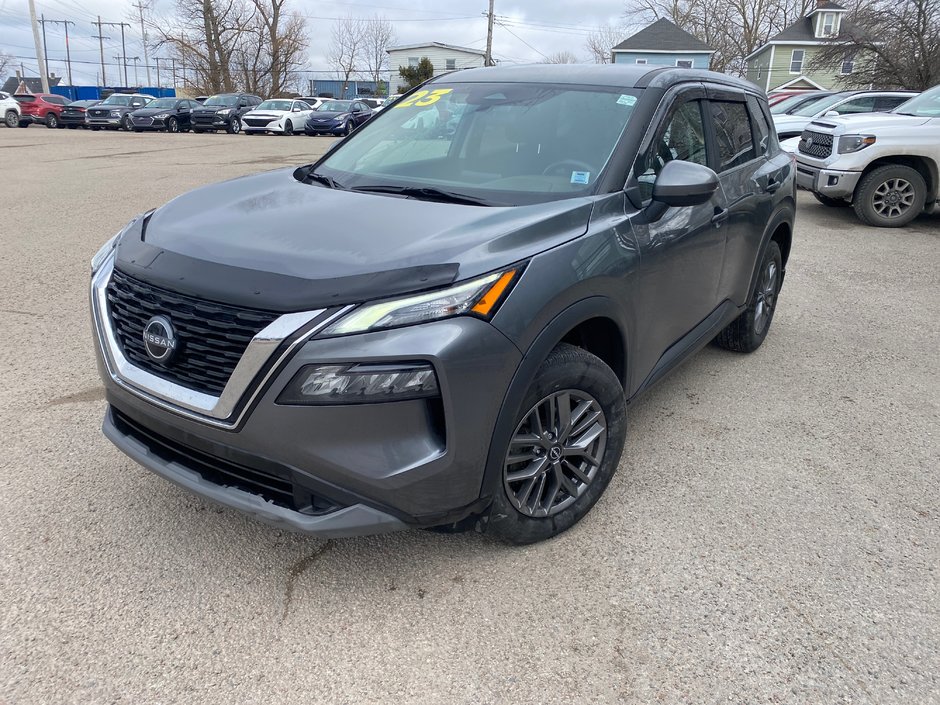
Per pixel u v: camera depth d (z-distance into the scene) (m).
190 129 29.09
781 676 2.27
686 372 4.68
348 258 2.30
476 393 2.26
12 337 4.77
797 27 48.69
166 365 2.38
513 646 2.35
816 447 3.72
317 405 2.13
